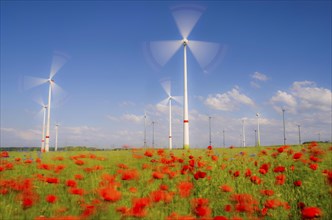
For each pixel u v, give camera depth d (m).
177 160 10.45
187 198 6.51
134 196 6.53
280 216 5.85
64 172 9.27
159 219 5.12
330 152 11.75
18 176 8.41
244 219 5.39
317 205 6.41
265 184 7.86
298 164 9.92
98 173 8.92
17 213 5.46
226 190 6.70
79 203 5.96
